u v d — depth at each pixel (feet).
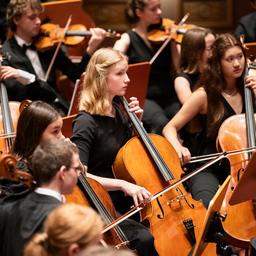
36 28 39.32
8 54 35.29
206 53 37.29
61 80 46.44
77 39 42.11
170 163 28.63
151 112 42.01
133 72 34.22
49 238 15.23
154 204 25.91
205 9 67.97
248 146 29.94
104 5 67.41
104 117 27.71
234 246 27.09
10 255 19.94
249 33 50.42
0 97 32.07
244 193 24.12
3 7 46.21
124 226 25.18
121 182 25.91
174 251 24.76
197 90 32.37
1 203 20.99
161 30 45.03
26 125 22.59
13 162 19.03
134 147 27.66
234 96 32.65
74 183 19.95
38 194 19.81
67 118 30.04
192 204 26.78
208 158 30.73
